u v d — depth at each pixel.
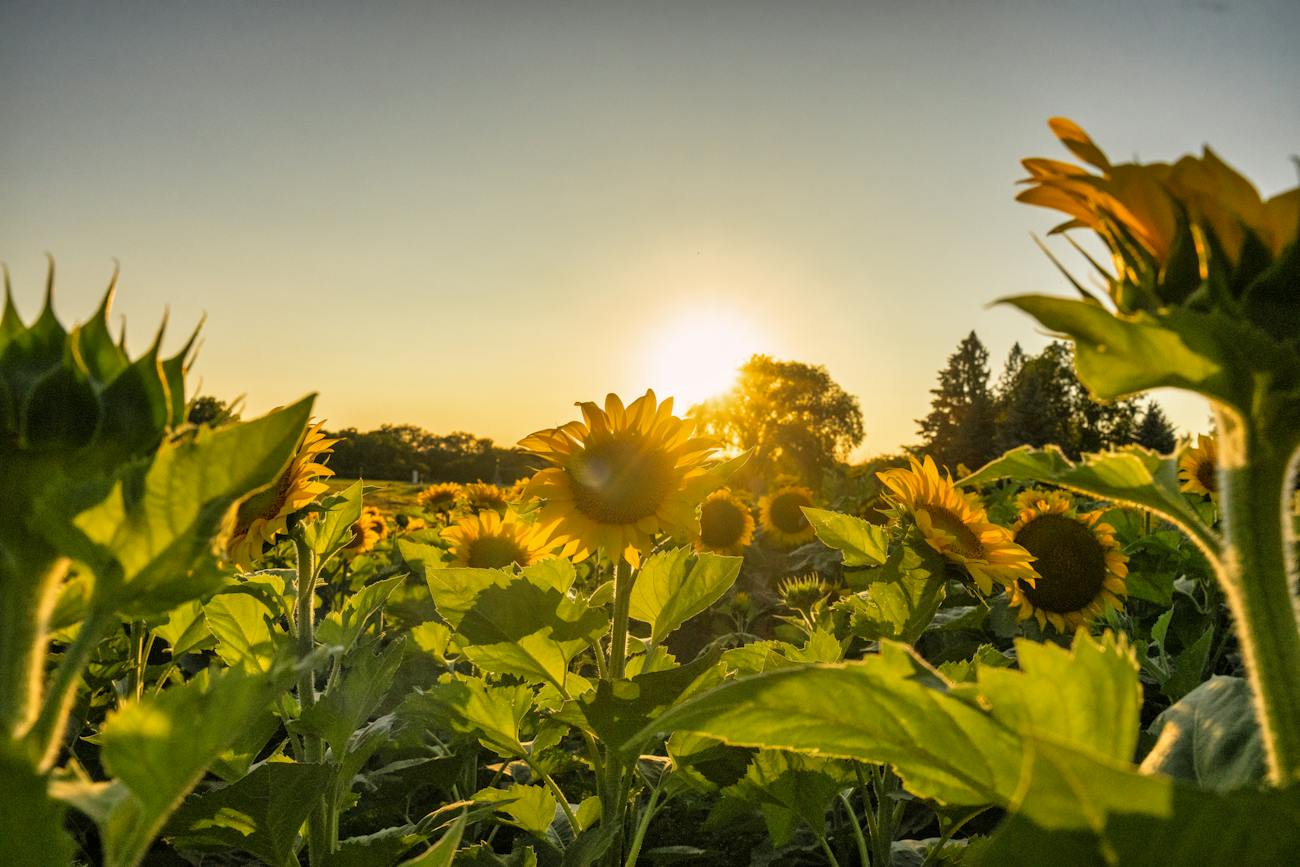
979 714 1.02
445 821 2.46
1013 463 1.16
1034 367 63.56
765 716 1.09
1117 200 0.94
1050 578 4.32
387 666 2.39
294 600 2.71
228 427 0.88
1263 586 0.90
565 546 2.86
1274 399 0.86
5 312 0.87
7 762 0.75
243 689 0.86
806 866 3.21
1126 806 0.71
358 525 7.36
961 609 4.36
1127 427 60.50
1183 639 4.75
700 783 2.64
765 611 7.72
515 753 2.86
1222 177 0.86
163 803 0.81
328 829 2.35
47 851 0.77
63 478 0.84
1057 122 0.96
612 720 2.46
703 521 8.30
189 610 2.72
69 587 0.93
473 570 2.81
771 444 62.47
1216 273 0.87
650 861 3.32
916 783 1.13
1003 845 0.75
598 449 2.81
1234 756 1.24
